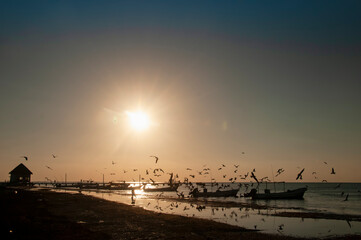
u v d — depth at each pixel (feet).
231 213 152.76
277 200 261.44
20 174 412.36
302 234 93.66
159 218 118.42
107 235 80.94
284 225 111.75
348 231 99.76
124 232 86.89
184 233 88.43
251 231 97.14
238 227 102.53
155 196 323.37
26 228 82.33
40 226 87.30
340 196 326.65
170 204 207.82
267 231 98.02
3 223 86.63
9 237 69.92
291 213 152.97
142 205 198.49
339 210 172.45
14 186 396.78
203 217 135.74
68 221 101.86
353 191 466.29
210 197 310.45
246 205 205.16
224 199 274.98
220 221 122.52
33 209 132.46
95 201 196.13
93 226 95.86
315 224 114.83
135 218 116.78
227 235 88.58
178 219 116.78
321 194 373.61
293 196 270.87
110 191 459.73
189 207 186.09
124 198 276.82
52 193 272.92
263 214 148.05
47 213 121.70
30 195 220.43
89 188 565.12
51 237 73.36
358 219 129.49
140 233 86.12
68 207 151.23
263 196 266.36
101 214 126.41
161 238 80.18
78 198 218.59
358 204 215.92
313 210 170.71
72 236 75.92
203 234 88.43
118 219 112.88
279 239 85.46
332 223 118.01
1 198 179.73
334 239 86.74
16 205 146.61
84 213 127.44
